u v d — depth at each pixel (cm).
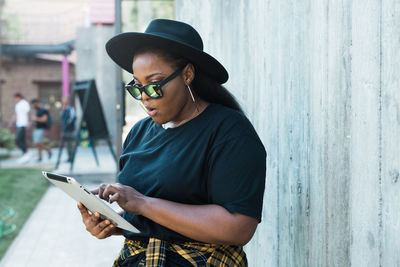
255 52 251
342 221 160
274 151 227
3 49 1822
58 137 1869
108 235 166
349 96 152
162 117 147
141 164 157
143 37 142
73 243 471
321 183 175
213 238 139
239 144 141
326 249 173
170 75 144
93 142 896
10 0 2039
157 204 141
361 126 146
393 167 129
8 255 432
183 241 148
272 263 235
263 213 249
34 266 405
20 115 1203
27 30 1955
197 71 153
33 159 1223
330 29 164
